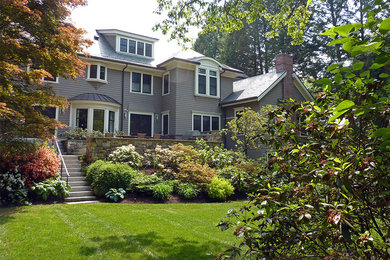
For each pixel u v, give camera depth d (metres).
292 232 2.33
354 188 2.15
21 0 7.62
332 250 2.16
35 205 8.39
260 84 19.80
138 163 11.96
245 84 22.11
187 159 12.41
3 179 8.72
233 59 35.41
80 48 9.62
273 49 32.59
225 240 5.35
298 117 2.65
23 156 9.26
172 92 19.33
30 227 5.93
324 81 2.24
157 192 9.85
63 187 9.45
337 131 2.15
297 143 2.55
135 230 5.93
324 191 2.45
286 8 11.12
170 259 4.41
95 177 10.38
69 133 15.41
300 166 2.49
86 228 5.97
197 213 7.70
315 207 2.06
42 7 9.02
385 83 2.00
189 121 19.41
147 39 21.17
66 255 4.51
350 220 2.11
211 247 4.94
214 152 13.99
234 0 10.73
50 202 9.02
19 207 7.95
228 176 11.67
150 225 6.34
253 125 14.73
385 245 1.85
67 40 8.95
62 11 9.35
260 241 2.40
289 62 19.94
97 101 16.78
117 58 18.86
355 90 2.21
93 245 4.97
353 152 2.08
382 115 1.93
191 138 16.91
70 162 12.19
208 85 20.34
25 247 4.81
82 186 10.43
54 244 4.98
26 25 8.41
